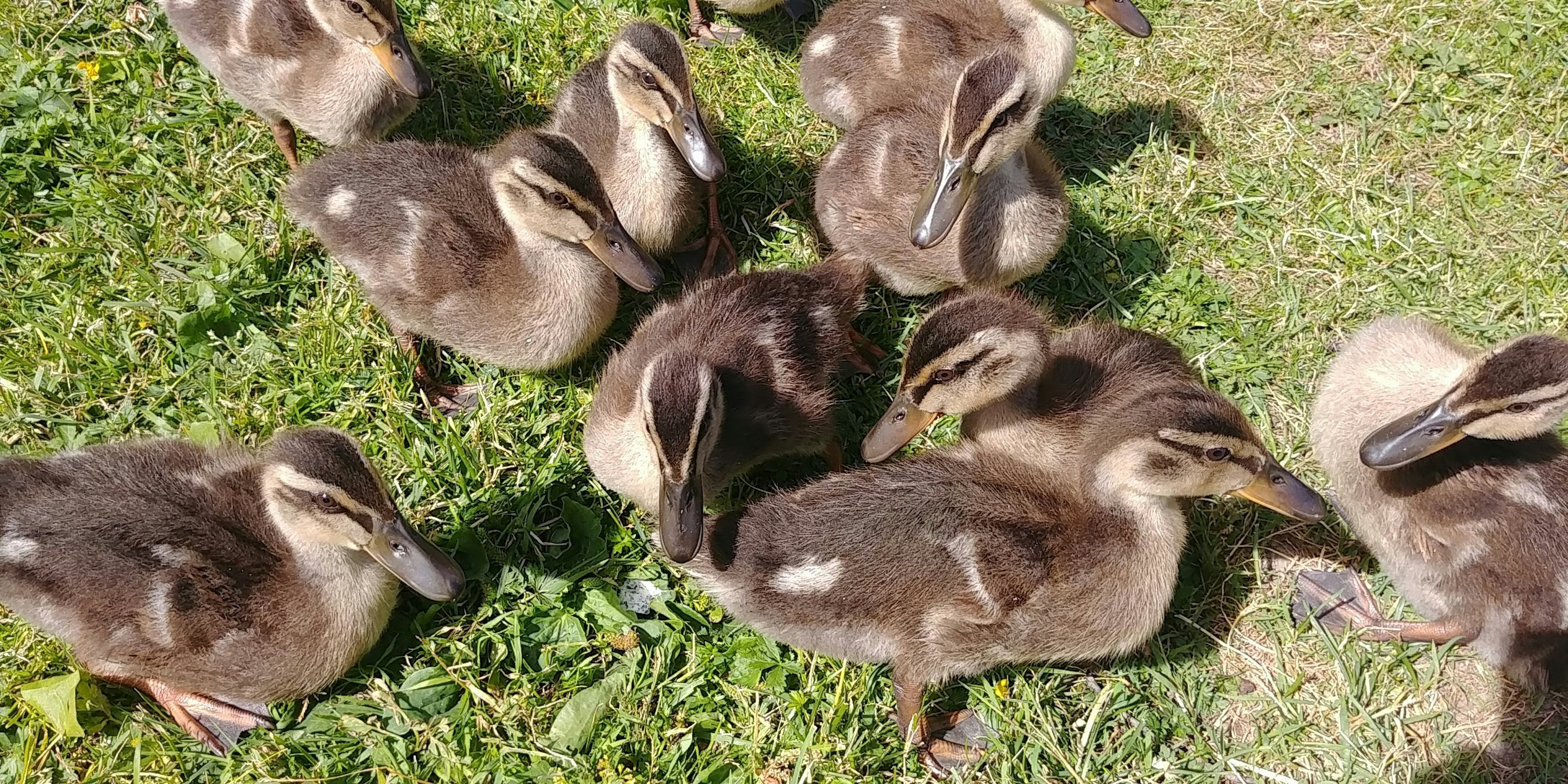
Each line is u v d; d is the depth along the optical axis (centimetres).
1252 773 50
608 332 62
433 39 71
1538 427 48
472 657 50
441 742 48
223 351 59
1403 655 52
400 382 58
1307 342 62
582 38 72
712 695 50
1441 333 55
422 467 55
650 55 58
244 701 49
